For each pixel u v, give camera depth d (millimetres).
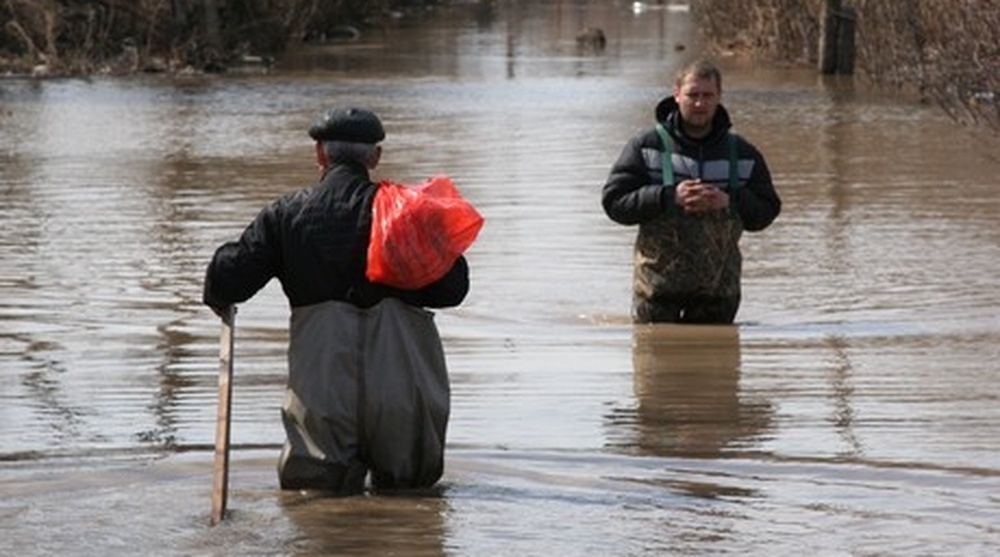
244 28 109438
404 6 160375
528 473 22422
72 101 83000
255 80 95125
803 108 75562
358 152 21875
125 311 33875
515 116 73938
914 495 21469
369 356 21250
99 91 88750
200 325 32469
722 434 24469
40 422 25250
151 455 23406
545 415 25641
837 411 25812
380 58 109875
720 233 32312
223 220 45781
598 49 115938
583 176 54406
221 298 21484
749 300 35281
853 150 60656
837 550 19328
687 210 31891
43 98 84688
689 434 24469
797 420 25281
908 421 25141
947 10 72750
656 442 23984
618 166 32219
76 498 21344
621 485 21906
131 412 25812
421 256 21125
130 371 28578
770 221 32438
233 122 72562
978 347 30641
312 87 90438
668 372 28625
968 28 67125
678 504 21062
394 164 57625
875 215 46406
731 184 32062
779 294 35969
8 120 73688
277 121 72875
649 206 31875
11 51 102625
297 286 21422
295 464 21375
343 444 21297
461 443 23906
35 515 20656
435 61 107250
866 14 90312
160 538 19766
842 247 41531
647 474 22391
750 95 81938
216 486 20453
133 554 19219
